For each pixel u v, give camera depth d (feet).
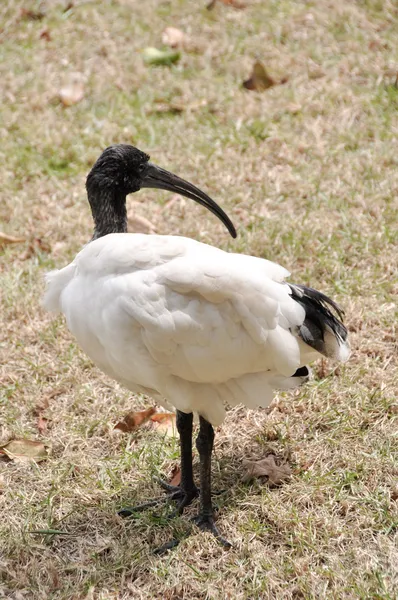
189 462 23.17
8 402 27.12
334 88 42.42
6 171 38.75
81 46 47.75
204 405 21.43
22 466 24.73
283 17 48.49
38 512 23.06
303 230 33.22
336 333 21.66
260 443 24.89
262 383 21.45
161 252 20.51
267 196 35.91
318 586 19.75
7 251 34.37
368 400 25.52
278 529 21.67
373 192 35.19
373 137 39.22
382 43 45.44
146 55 45.96
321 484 22.76
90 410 26.61
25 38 49.01
